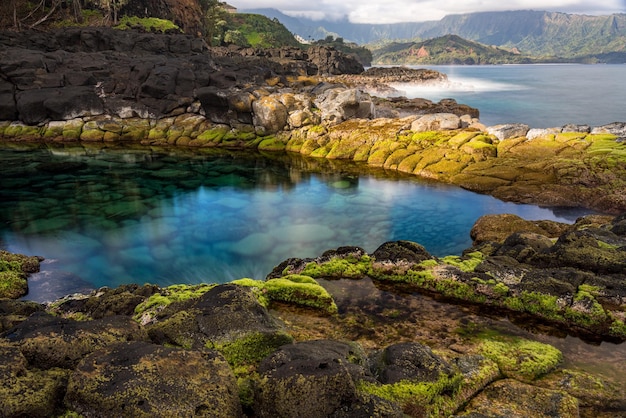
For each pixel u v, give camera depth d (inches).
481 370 247.1
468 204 820.6
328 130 1337.4
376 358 244.4
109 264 593.3
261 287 370.3
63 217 786.2
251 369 235.5
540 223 647.8
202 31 3954.2
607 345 297.3
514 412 216.2
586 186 816.3
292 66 3152.1
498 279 368.5
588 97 2682.1
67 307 362.9
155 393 164.7
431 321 327.9
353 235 704.4
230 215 807.1
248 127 1437.0
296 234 711.7
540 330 317.4
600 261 386.3
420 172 1024.9
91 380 170.1
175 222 768.3
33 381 175.0
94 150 1353.3
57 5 2709.2
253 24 6240.2
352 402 175.9
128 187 992.2
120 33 2308.1
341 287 389.1
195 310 266.5
